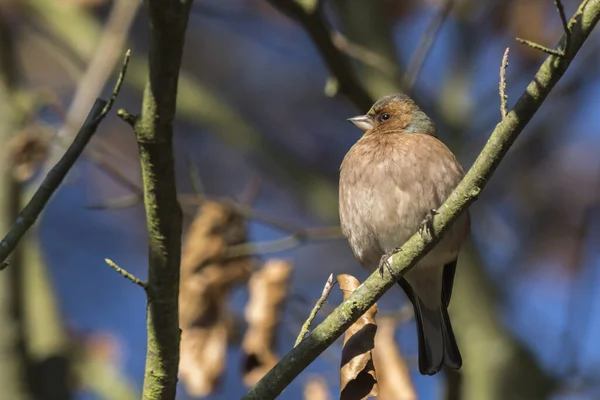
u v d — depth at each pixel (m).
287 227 9.48
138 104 14.77
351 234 9.04
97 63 10.32
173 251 6.10
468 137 12.70
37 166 10.12
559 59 6.22
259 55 15.96
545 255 13.77
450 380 9.53
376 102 9.98
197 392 8.73
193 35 15.82
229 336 9.12
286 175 12.73
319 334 6.68
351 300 6.74
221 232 9.16
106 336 11.85
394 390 8.10
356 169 8.88
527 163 14.25
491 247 13.62
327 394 8.21
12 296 10.08
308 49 15.87
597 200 13.88
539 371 11.52
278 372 6.61
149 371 6.42
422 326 8.91
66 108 14.68
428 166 8.62
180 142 15.21
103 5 13.30
